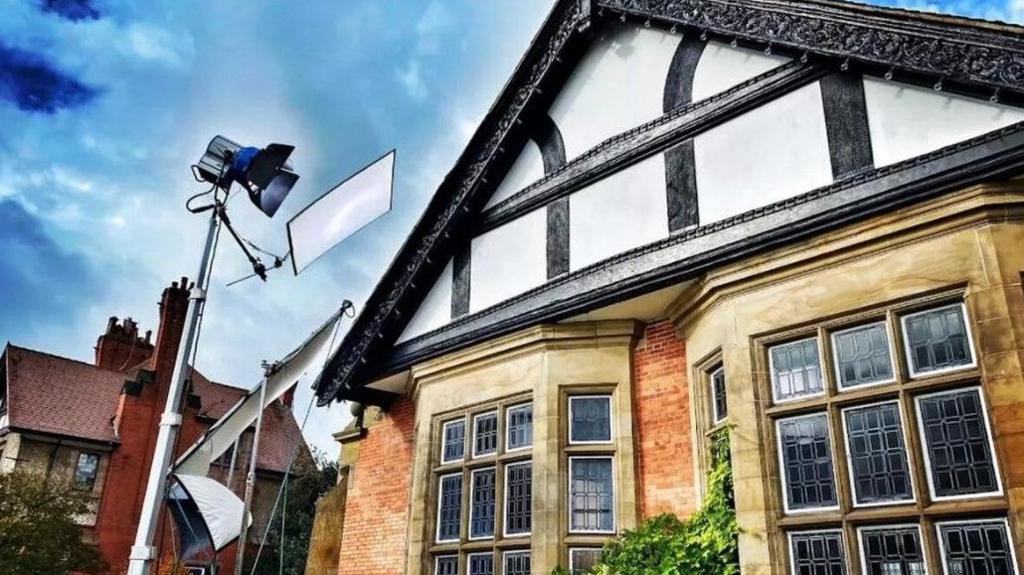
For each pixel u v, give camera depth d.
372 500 9.65
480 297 8.51
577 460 7.26
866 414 5.32
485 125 8.84
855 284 5.54
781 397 5.79
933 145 5.36
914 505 4.87
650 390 7.20
